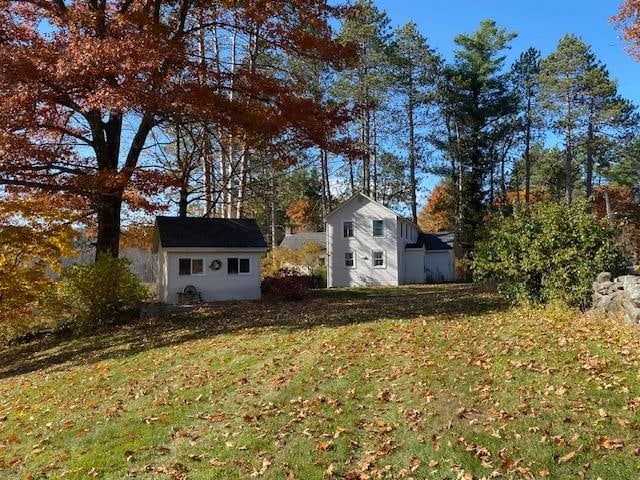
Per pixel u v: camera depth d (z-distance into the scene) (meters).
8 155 13.20
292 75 22.88
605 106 39.72
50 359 12.58
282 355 8.79
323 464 4.86
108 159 16.61
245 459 5.12
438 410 5.70
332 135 16.02
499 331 9.05
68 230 14.79
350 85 35.62
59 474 5.41
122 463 5.43
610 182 50.19
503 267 11.71
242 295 21.34
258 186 29.89
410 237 35.91
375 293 22.19
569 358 6.94
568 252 10.34
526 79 43.81
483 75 38.56
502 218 12.70
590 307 10.16
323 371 7.52
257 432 5.68
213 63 17.80
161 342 11.87
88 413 7.29
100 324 15.43
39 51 12.40
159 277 22.12
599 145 41.78
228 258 21.23
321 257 35.38
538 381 6.22
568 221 10.79
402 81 38.44
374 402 6.17
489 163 40.25
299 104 15.25
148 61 12.17
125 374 9.23
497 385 6.23
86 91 12.78
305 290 20.48
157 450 5.60
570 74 39.91
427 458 4.75
